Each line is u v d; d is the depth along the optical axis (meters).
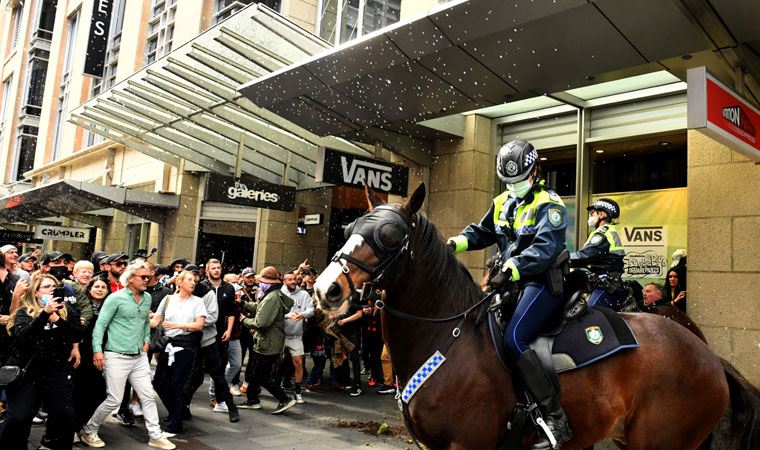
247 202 12.14
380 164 9.77
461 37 6.10
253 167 13.92
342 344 8.22
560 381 3.10
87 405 5.85
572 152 9.32
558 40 5.85
